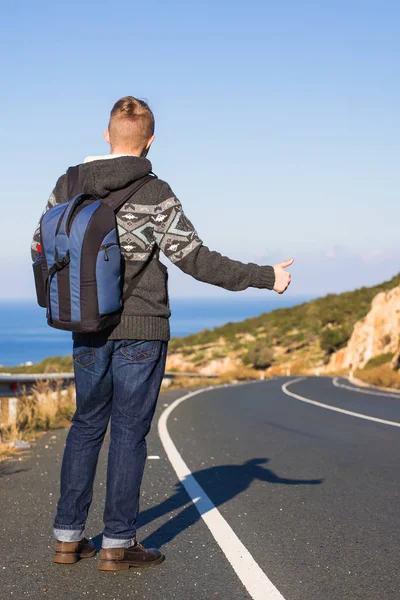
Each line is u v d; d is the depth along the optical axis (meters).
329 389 29.34
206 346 75.56
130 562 3.95
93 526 4.94
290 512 5.52
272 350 67.12
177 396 23.45
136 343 3.76
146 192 3.72
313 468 7.74
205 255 3.72
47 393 12.34
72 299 3.53
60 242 3.56
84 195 3.69
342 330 63.78
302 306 82.62
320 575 3.95
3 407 11.74
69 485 3.94
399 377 33.72
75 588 3.63
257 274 3.82
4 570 3.92
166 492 6.27
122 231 3.68
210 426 12.55
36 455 8.41
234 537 4.71
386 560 4.25
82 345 3.79
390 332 53.91
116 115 3.87
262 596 3.57
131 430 3.84
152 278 3.77
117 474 3.85
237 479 7.00
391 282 79.06
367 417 14.59
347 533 4.88
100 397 3.86
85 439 3.92
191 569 4.00
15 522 5.06
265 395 24.16
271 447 9.56
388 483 6.79
